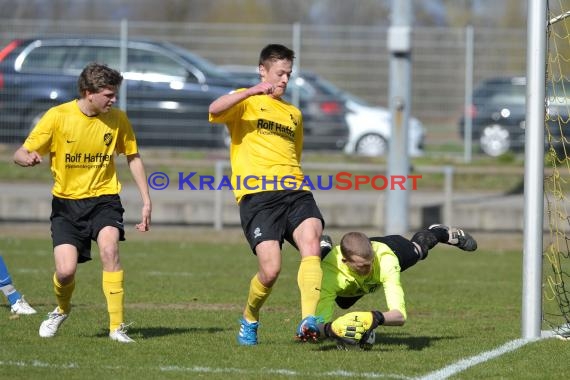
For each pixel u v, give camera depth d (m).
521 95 65.44
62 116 21.58
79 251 21.97
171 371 18.95
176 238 50.31
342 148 65.19
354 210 53.38
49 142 21.62
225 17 124.19
